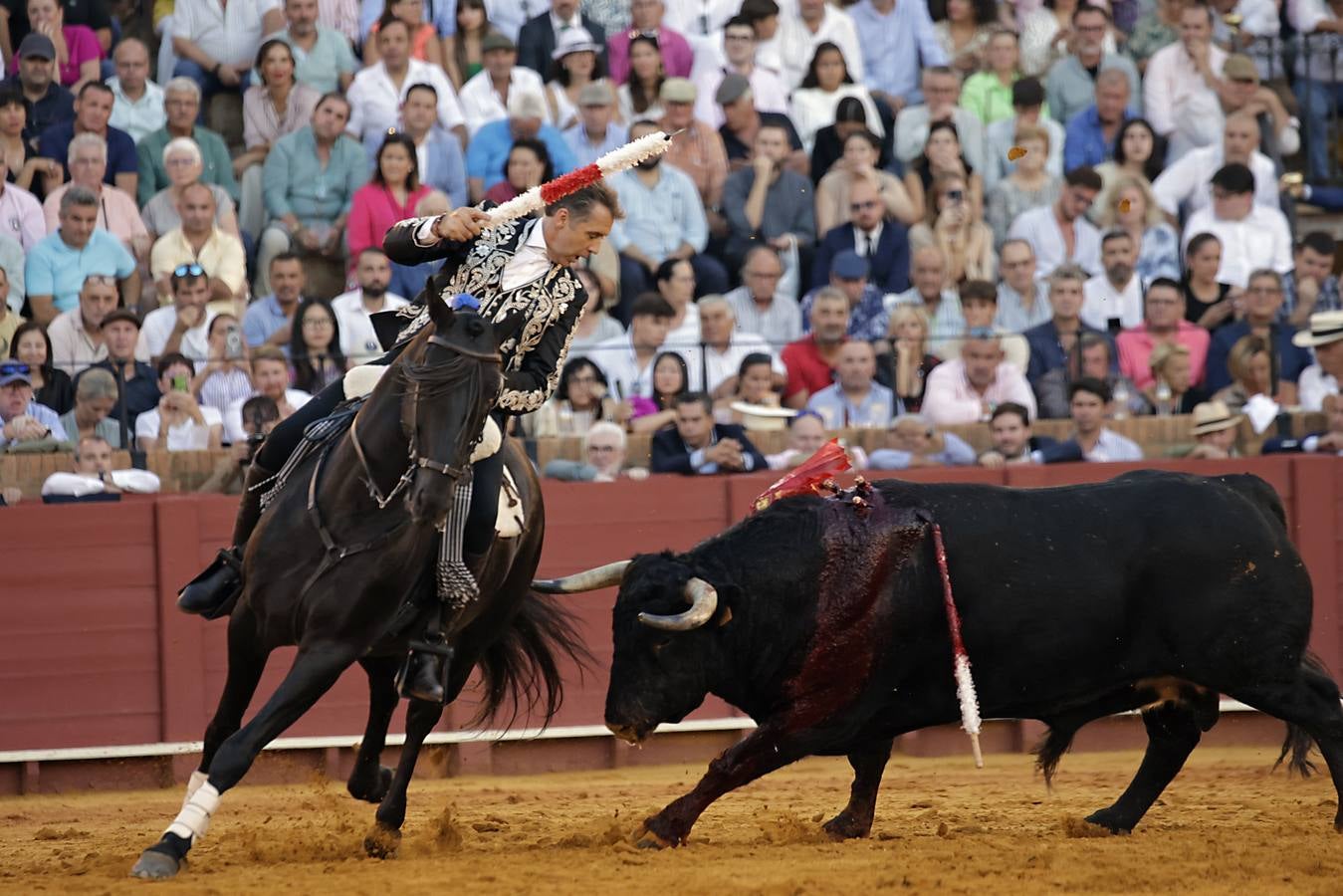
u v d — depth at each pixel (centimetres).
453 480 1723
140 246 3756
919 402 3634
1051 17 4575
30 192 3753
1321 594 3344
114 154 3850
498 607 2192
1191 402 3806
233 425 3388
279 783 3095
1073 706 2102
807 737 2025
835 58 4341
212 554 3125
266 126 4034
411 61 4112
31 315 3609
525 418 3475
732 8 4481
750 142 4172
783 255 4003
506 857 1958
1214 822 2298
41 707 3056
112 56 4191
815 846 2036
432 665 1970
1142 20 4641
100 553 3089
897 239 4012
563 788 2909
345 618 1844
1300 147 4753
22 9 4069
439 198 3769
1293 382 3872
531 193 1878
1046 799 2606
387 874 1820
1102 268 4091
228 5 4172
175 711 3103
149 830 2436
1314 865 1834
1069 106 4459
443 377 1727
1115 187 4188
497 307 1964
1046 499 2083
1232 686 2067
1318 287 4169
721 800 2662
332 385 2009
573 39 4272
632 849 2009
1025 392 3653
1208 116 4425
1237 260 4153
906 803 2573
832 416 3578
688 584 1980
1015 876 1786
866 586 2011
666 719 2012
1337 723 2078
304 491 1892
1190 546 2047
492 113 4153
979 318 3822
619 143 4116
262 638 1936
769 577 2016
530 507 2153
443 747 3139
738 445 3294
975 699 1994
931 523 2036
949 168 4147
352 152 3944
